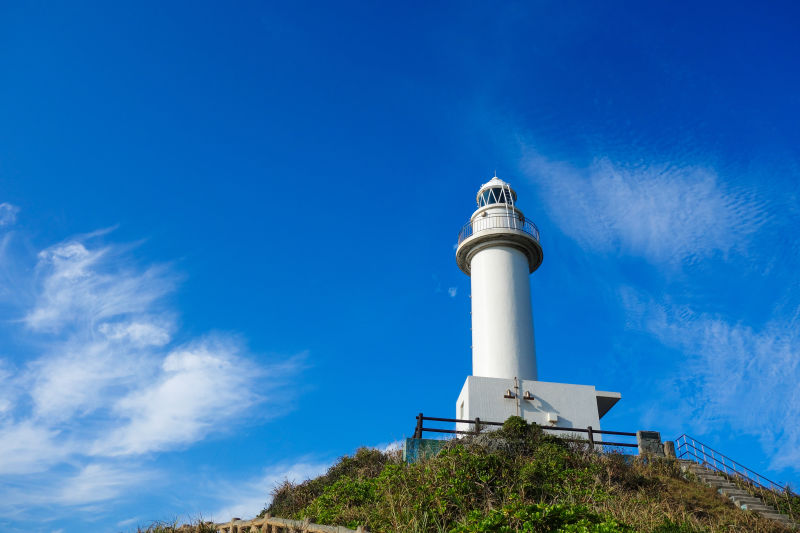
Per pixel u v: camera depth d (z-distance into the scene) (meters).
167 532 13.72
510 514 11.29
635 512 15.78
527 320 31.39
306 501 19.44
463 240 33.94
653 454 22.53
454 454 17.36
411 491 15.09
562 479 17.75
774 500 20.14
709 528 16.53
